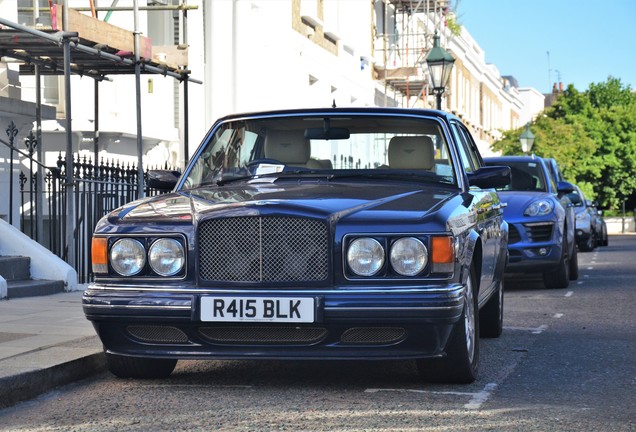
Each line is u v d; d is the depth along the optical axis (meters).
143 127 18.66
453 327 6.44
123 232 6.52
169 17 20.33
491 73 59.03
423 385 6.80
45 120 15.98
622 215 68.44
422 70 34.00
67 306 10.52
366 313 6.14
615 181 64.69
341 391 6.57
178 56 14.85
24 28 11.07
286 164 7.57
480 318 9.30
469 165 8.16
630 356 8.20
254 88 22.80
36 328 8.60
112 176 13.78
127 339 6.52
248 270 6.31
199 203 6.68
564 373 7.36
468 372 6.75
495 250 8.59
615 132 64.06
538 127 49.34
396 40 36.50
